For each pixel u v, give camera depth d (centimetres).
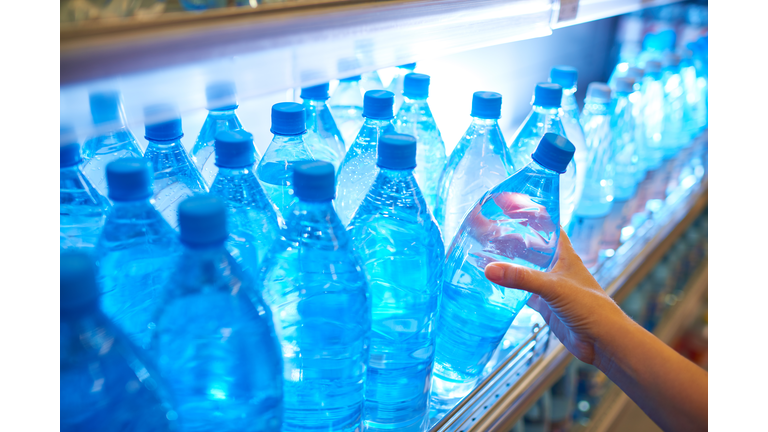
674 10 252
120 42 38
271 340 56
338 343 66
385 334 78
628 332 87
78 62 36
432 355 82
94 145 77
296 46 50
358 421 73
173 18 41
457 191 108
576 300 85
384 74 149
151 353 52
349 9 54
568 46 212
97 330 43
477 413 93
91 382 42
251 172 73
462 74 163
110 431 44
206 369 52
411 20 62
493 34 75
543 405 151
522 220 87
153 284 61
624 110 150
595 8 99
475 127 108
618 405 191
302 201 58
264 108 121
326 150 100
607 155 139
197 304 50
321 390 68
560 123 117
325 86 98
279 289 63
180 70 41
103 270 58
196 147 93
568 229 134
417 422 82
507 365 101
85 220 65
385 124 96
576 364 168
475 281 90
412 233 75
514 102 192
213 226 47
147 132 74
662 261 245
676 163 211
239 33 45
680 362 85
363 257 75
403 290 77
